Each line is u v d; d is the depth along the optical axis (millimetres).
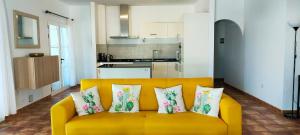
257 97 5262
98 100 3172
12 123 3881
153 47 7598
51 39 6102
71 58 7203
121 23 7047
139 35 7352
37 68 4445
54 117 2688
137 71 4664
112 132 2662
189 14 5609
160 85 3295
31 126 3746
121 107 3125
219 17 5902
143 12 7297
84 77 7652
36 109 4746
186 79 3336
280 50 4254
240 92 6316
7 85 4043
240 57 6332
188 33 5648
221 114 2797
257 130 3486
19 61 4324
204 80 3311
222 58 8625
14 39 4352
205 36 5637
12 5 4316
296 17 4047
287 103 4219
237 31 6531
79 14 7426
